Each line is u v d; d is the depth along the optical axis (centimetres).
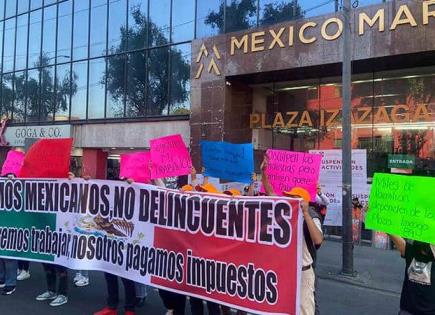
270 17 1484
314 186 633
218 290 524
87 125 2061
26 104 2334
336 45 1322
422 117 1342
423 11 1186
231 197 518
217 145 656
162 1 1822
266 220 487
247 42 1496
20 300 699
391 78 1402
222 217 524
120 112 1945
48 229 691
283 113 1598
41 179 697
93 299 710
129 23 1930
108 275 629
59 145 686
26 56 2352
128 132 1908
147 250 598
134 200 618
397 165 1375
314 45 1361
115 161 2084
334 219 1367
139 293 675
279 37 1427
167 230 579
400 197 397
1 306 666
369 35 1270
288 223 471
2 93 2459
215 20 1622
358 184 1366
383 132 1406
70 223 669
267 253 483
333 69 1409
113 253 630
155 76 1831
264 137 1619
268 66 1449
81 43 2108
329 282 916
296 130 1562
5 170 770
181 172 645
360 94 1452
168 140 649
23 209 715
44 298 702
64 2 2189
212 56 1582
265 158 564
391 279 933
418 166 1342
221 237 524
